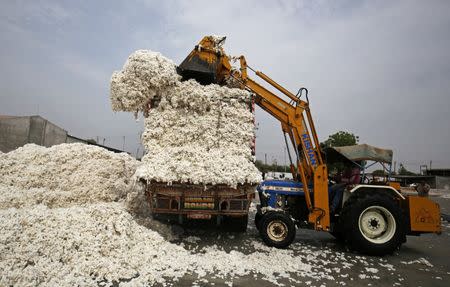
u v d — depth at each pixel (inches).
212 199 231.1
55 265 156.0
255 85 273.7
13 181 266.8
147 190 230.5
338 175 319.0
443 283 189.0
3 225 162.9
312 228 256.7
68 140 965.2
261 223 248.1
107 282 158.6
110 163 324.5
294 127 267.3
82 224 187.8
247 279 174.2
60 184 281.0
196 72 267.3
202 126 247.9
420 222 253.1
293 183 274.1
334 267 209.9
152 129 246.7
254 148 258.7
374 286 178.9
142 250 192.5
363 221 254.1
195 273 178.7
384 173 287.0
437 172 1978.3
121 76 247.6
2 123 748.6
